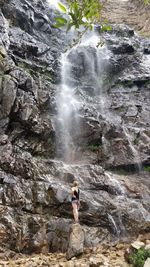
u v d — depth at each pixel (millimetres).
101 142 12797
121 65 17828
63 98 13992
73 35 19109
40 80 13891
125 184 11531
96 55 17609
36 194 9422
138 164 12773
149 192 11422
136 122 14578
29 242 8391
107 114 14797
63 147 12289
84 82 16578
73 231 8250
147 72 17406
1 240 8133
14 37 15484
